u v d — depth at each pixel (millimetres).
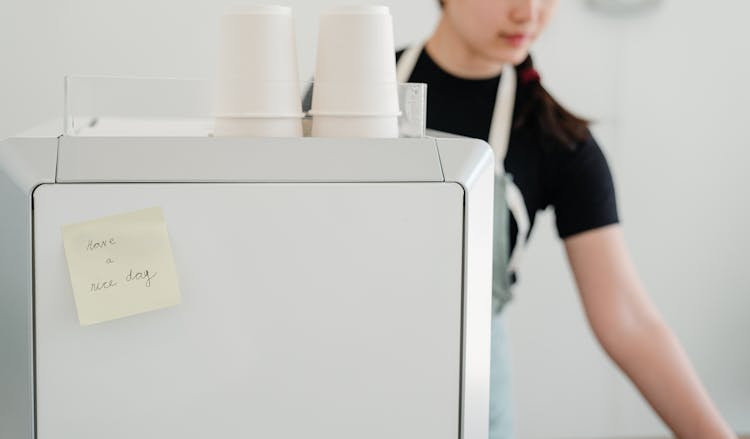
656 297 2529
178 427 883
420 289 917
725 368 2570
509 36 1902
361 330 907
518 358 2477
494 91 1943
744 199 2539
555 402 2502
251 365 888
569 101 2434
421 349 923
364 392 913
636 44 2449
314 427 906
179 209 864
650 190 2496
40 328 856
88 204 851
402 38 2307
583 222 1872
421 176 911
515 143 1913
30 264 846
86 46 2238
